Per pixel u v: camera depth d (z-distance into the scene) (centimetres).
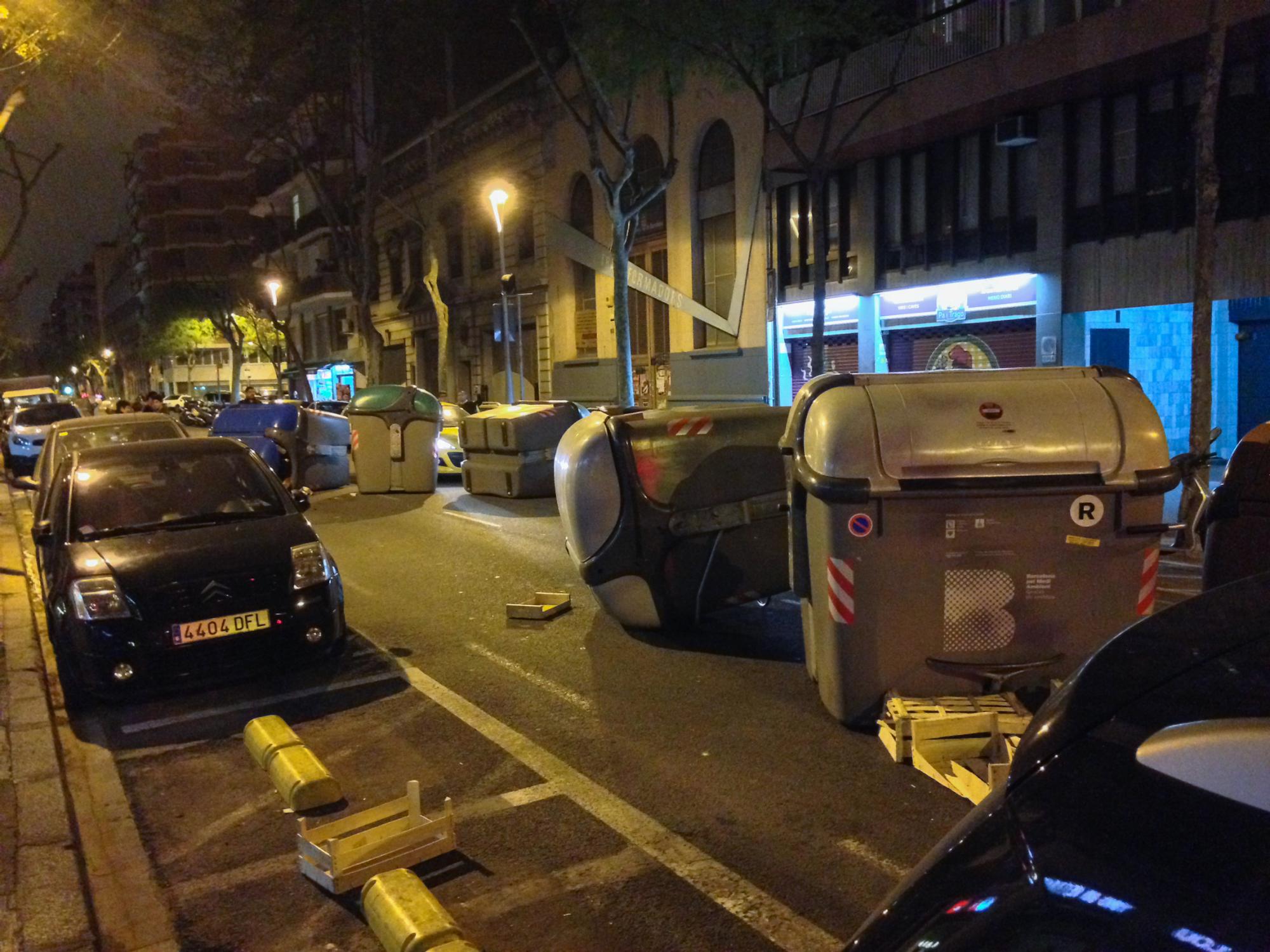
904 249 1958
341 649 675
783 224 2261
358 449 1655
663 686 628
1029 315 1719
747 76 1495
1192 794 139
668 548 717
